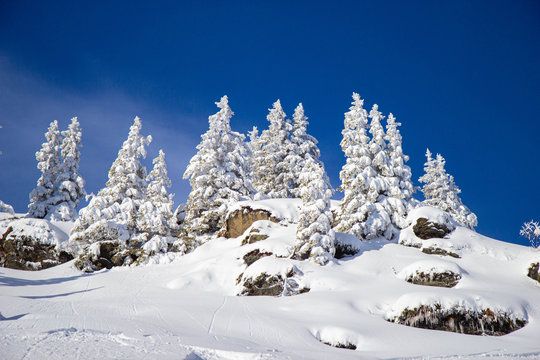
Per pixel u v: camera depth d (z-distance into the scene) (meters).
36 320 10.84
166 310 14.42
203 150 35.16
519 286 20.33
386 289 18.94
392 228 28.84
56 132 41.19
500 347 11.89
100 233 30.12
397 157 32.78
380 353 11.05
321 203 23.58
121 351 7.41
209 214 31.95
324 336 12.88
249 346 9.59
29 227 32.25
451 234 26.53
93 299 18.44
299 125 43.44
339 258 24.75
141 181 36.88
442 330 14.74
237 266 24.30
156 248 28.98
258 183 42.41
